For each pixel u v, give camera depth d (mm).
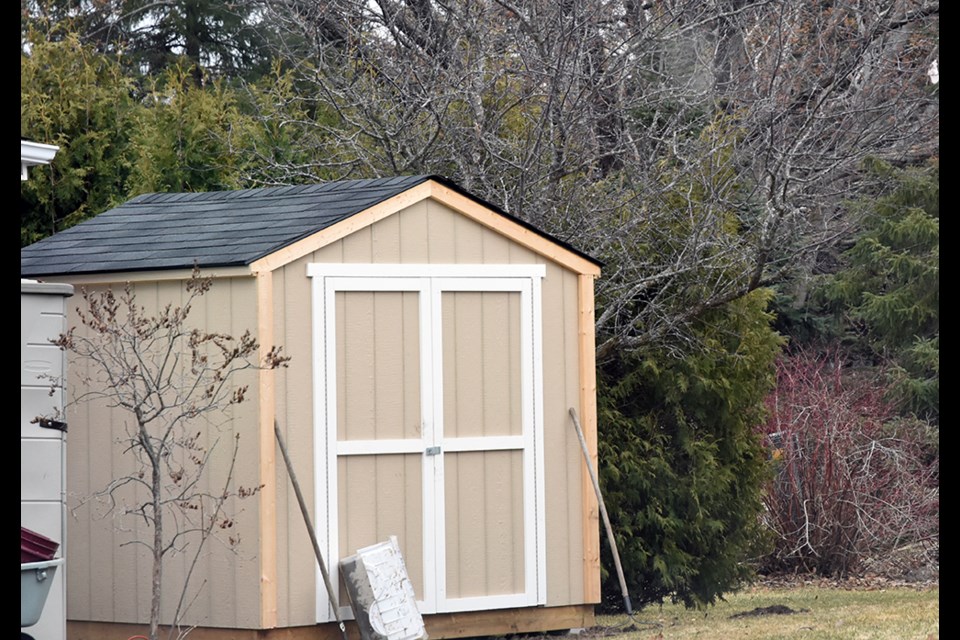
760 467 24688
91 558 17953
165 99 30500
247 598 16625
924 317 38719
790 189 24547
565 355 18938
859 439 32094
